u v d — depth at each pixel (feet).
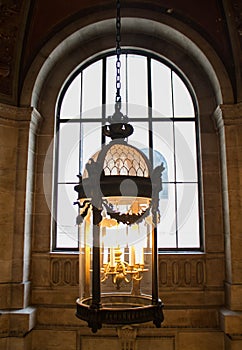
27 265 18.61
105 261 8.50
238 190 18.49
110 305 8.46
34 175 19.95
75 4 20.10
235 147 18.79
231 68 19.83
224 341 17.66
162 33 21.11
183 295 18.63
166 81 21.65
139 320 7.56
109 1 20.06
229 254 18.17
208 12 20.02
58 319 18.33
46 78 21.06
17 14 19.35
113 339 17.99
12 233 18.25
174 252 19.52
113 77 21.71
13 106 19.06
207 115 20.66
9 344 16.66
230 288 17.62
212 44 20.10
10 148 18.85
